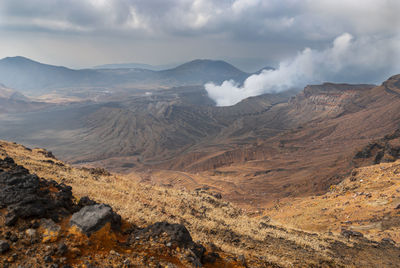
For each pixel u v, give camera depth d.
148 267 10.09
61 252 9.34
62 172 23.44
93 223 10.73
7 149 29.55
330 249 22.34
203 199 33.50
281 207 65.31
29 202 10.67
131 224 13.84
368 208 44.34
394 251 24.28
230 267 12.62
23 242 9.38
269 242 20.38
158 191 29.91
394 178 55.12
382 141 180.00
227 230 20.91
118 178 30.38
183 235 12.24
